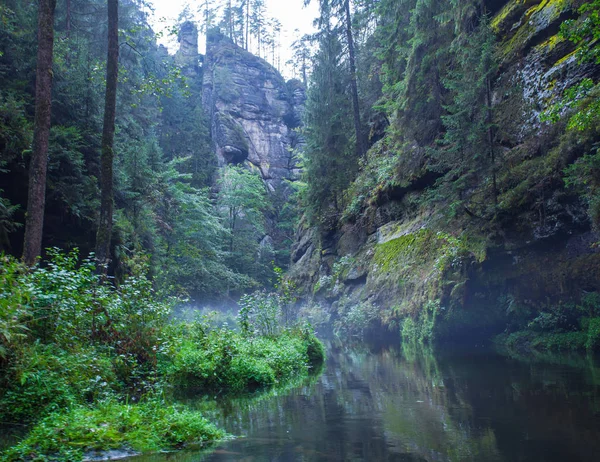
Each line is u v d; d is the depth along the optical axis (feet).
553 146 42.96
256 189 144.05
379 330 60.34
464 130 46.16
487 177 47.29
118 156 66.08
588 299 36.24
